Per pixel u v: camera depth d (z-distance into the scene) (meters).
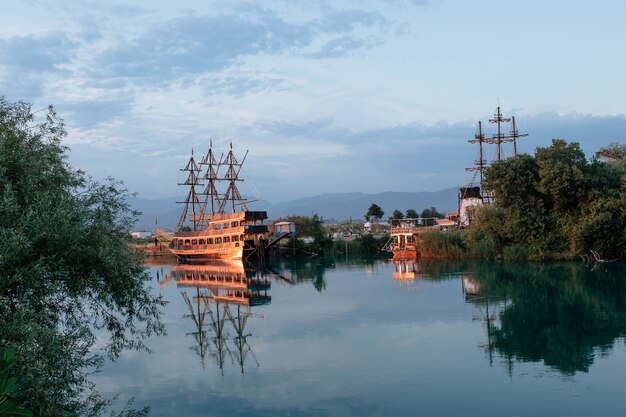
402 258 84.19
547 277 50.59
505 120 102.38
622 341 26.22
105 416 18.88
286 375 23.08
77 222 13.97
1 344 11.23
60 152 15.65
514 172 66.88
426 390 20.42
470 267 63.78
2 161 13.12
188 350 27.97
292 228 104.56
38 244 13.16
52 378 12.66
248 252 94.50
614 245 60.88
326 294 47.03
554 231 66.00
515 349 25.59
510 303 37.84
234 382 22.39
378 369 23.28
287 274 68.50
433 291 45.28
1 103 14.86
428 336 28.97
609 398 18.95
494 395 19.62
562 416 17.62
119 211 16.22
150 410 19.48
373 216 162.75
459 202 107.25
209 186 120.69
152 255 128.12
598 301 36.94
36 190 14.05
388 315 35.41
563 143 67.38
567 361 23.31
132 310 16.47
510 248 67.38
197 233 103.50
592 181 63.44
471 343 27.06
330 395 20.39
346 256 98.88
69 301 15.05
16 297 13.02
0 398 9.12
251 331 32.44
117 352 17.00
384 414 18.38
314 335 30.48
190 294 51.72
